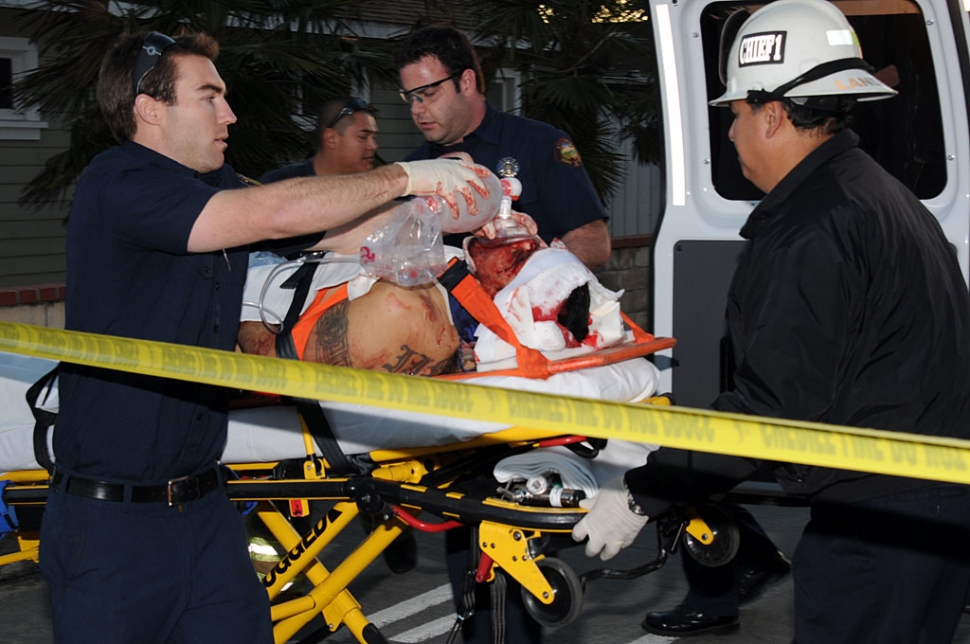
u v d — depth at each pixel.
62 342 2.12
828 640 2.42
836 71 2.37
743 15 3.82
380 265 2.80
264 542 3.67
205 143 2.59
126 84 2.55
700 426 1.82
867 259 2.29
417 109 3.91
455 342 2.92
